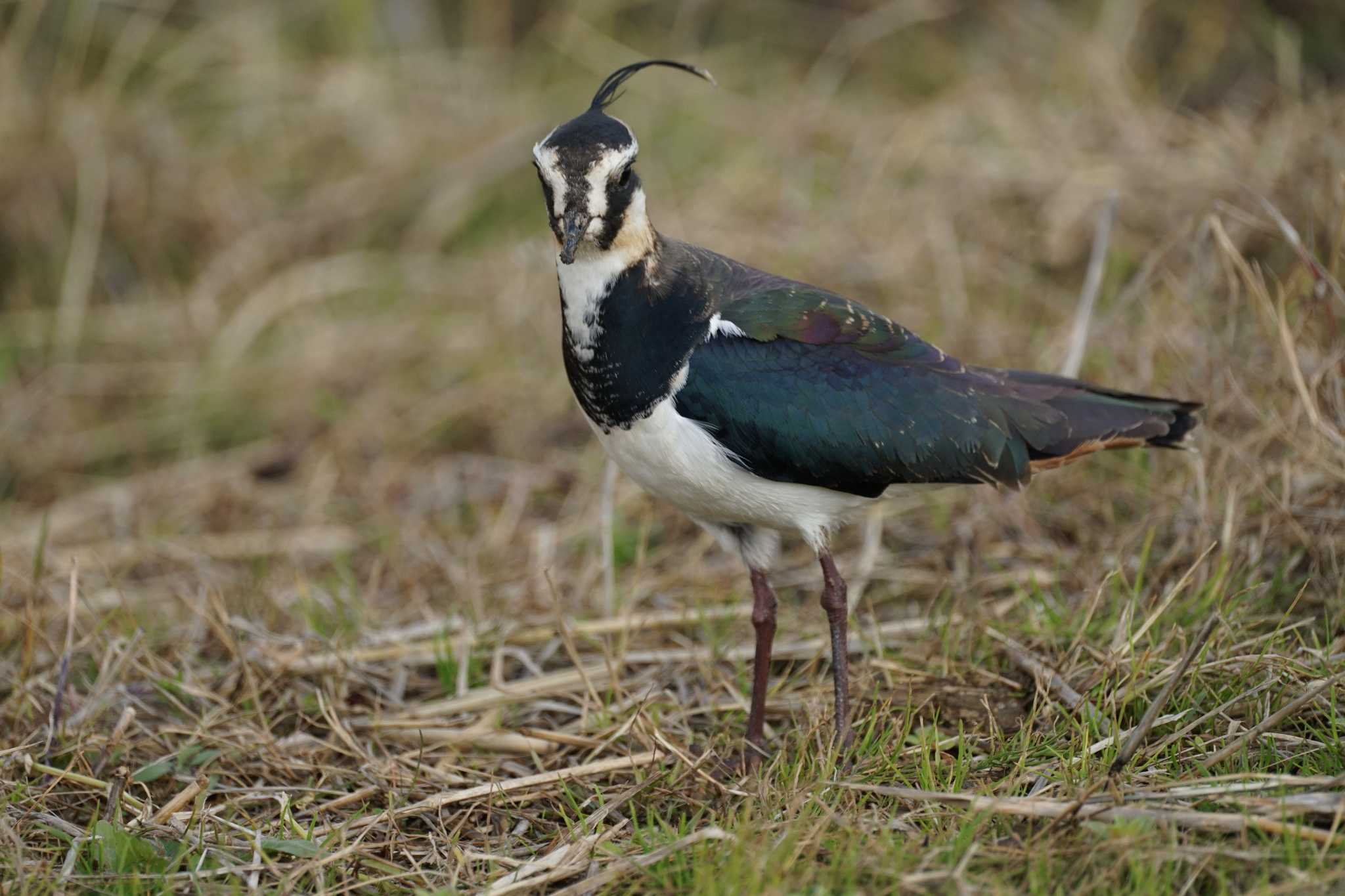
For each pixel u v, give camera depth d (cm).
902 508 1197
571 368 884
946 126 1645
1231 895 677
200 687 998
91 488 1426
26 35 1738
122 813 851
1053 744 836
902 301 1412
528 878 762
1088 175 1470
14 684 976
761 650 909
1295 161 1353
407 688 1040
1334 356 996
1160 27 1786
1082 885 688
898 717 907
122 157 1706
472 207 1709
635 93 1819
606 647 1037
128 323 1606
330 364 1521
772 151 1684
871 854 719
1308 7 1714
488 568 1200
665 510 1243
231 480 1390
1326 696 821
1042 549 1103
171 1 1858
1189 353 1127
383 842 816
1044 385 903
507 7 1967
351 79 1831
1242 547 1003
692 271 879
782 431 848
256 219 1719
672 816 843
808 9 1966
